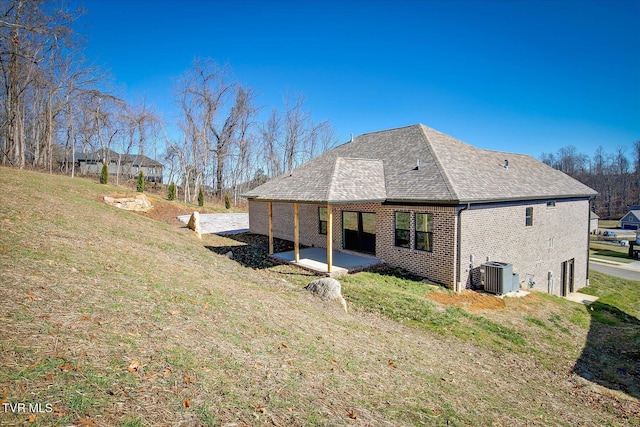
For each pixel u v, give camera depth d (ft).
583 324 39.06
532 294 45.24
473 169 50.93
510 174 55.77
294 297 31.19
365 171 50.90
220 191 154.92
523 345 30.35
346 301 35.19
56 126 125.08
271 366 16.56
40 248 24.35
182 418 11.18
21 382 10.82
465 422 16.38
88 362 12.72
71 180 76.07
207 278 29.68
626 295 66.59
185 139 142.31
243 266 44.65
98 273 22.67
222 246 58.39
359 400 15.75
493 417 17.70
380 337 25.66
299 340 20.62
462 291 41.29
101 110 131.44
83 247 27.63
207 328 18.67
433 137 57.77
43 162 114.73
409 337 27.50
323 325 24.86
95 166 168.76
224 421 11.59
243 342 18.26
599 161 313.73
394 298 35.91
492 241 45.44
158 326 17.24
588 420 20.43
